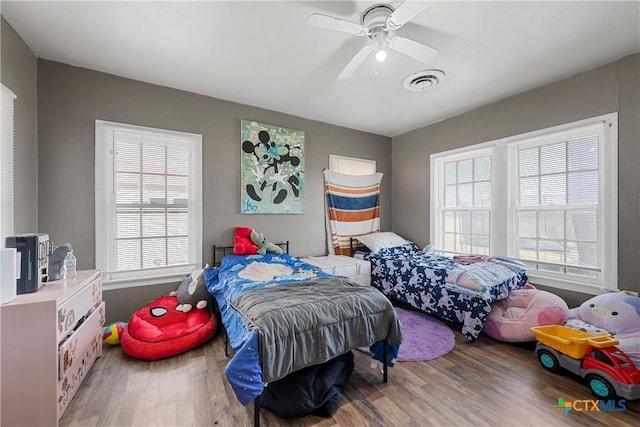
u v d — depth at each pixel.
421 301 2.93
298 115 3.67
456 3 1.70
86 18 1.84
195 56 2.30
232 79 2.69
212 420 1.50
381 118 3.79
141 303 2.72
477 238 3.47
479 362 2.11
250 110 3.33
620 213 2.34
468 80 2.71
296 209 3.66
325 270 3.22
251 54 2.26
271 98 3.13
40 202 2.32
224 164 3.16
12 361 1.35
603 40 2.09
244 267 2.58
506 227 3.12
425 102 3.24
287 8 1.75
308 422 1.49
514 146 3.10
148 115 2.75
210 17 1.83
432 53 1.85
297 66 2.45
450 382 1.85
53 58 2.33
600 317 2.03
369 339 1.68
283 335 1.38
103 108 2.56
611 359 1.65
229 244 3.19
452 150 3.69
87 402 1.63
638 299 2.00
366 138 4.37
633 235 2.27
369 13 1.73
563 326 2.11
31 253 1.55
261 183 3.39
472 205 3.55
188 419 1.51
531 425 1.47
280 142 3.53
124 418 1.50
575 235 2.65
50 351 1.41
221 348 2.30
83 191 2.48
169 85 2.82
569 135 2.68
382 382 1.84
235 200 3.23
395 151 4.59
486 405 1.62
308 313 1.51
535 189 2.94
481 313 2.38
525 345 2.38
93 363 2.01
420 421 1.49
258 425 1.36
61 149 2.40
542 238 2.88
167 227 2.87
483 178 3.42
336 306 1.62
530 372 1.97
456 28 1.95
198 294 2.53
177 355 2.18
